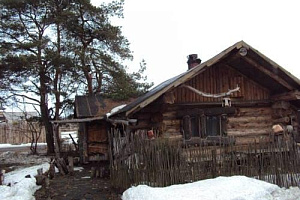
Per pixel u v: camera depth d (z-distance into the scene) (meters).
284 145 8.65
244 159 8.66
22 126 30.97
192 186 7.65
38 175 10.71
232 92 11.35
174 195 7.03
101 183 10.80
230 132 11.71
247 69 11.46
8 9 19.03
